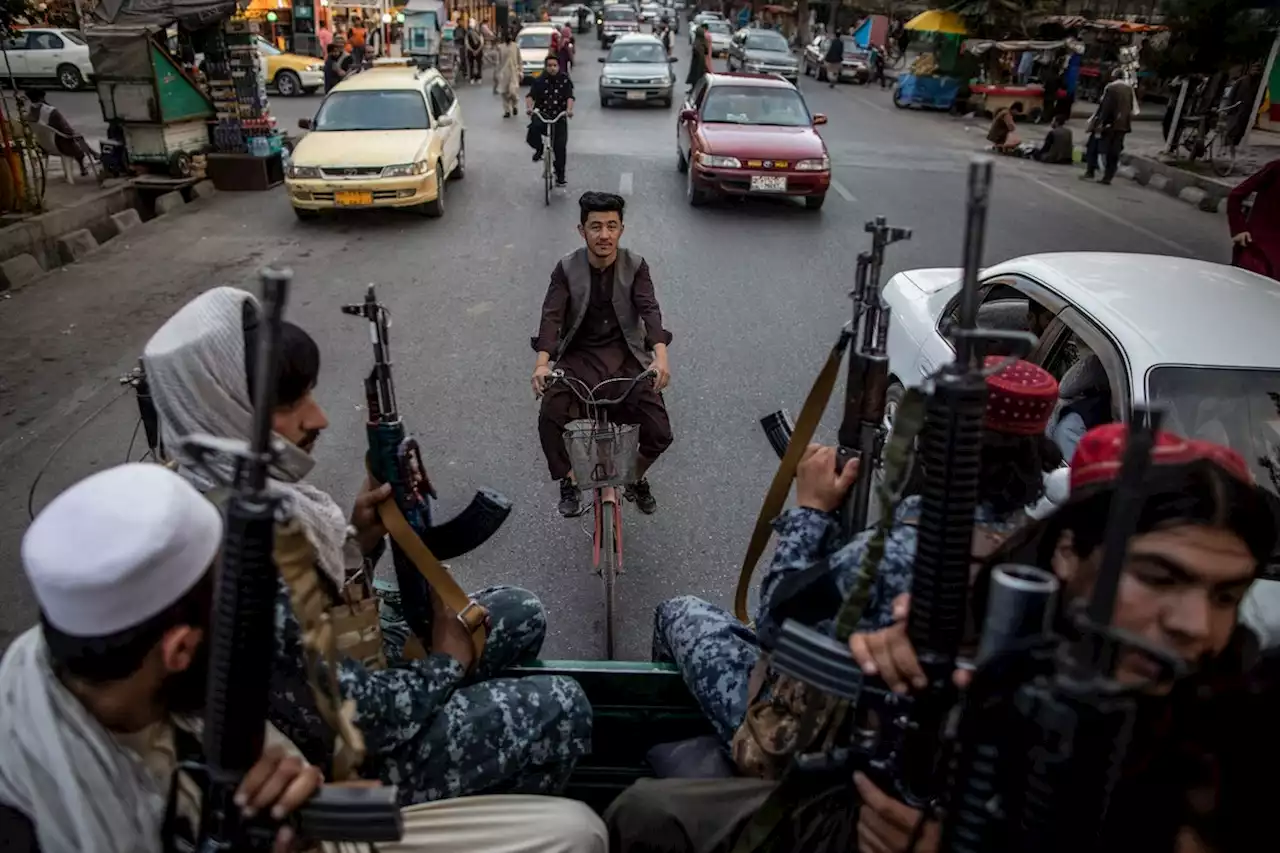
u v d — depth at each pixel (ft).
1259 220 19.75
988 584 4.38
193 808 4.62
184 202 38.99
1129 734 3.31
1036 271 13.70
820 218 36.78
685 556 14.82
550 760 6.88
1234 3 47.73
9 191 30.66
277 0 87.71
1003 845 3.71
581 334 13.07
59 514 4.24
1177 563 3.77
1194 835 3.89
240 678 3.78
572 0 207.62
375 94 37.73
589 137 53.93
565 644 12.78
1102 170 51.37
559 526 15.52
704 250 31.94
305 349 5.79
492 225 34.96
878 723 4.55
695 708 7.83
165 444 6.05
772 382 21.45
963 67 73.82
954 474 3.79
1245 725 3.80
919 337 15.52
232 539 3.62
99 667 4.32
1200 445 4.09
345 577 6.23
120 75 37.24
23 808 4.47
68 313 25.72
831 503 6.27
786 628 4.78
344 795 4.20
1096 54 82.33
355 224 35.27
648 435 13.16
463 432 18.70
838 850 5.22
